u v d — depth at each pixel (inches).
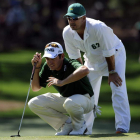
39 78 824.3
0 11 3115.2
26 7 3095.5
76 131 791.7
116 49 878.4
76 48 915.4
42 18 3068.4
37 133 1157.1
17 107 1728.6
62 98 821.2
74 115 783.7
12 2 3029.0
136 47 2999.5
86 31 842.2
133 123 1413.6
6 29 3038.9
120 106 868.0
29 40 3036.4
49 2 3137.3
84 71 756.6
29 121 1424.7
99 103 1839.3
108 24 3503.9
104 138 709.3
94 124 1380.4
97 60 895.1
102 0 3759.8
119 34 3321.9
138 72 2420.0
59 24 3120.1
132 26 3479.3
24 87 2162.9
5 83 2233.0
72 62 784.3
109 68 870.4
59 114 835.4
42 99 826.8
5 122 1400.1
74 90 800.3
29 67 2541.8
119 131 852.6
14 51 2950.3
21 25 3036.4
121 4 3641.7
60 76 794.2
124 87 883.4
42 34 3038.9
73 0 3491.6
